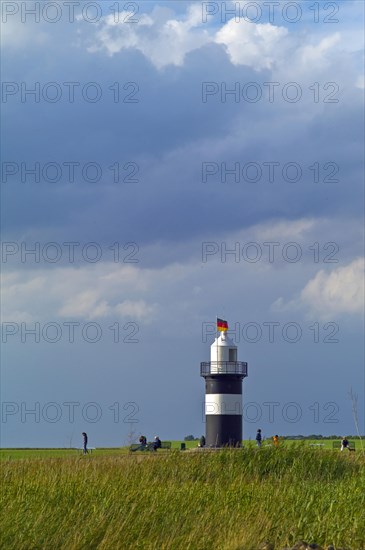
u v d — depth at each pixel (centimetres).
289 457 3859
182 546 2345
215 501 2866
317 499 2925
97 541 2372
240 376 8306
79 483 3006
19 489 2828
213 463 3734
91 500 2717
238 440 8244
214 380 8281
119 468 3603
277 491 3022
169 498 2831
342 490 3062
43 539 2303
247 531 2422
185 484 3180
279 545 2467
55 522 2445
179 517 2589
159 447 7869
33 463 3744
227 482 3466
